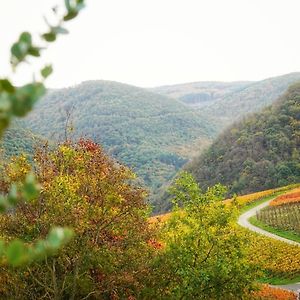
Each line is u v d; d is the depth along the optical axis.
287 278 36.38
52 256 11.70
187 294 14.17
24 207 11.81
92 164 13.32
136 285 13.48
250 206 78.44
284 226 59.06
